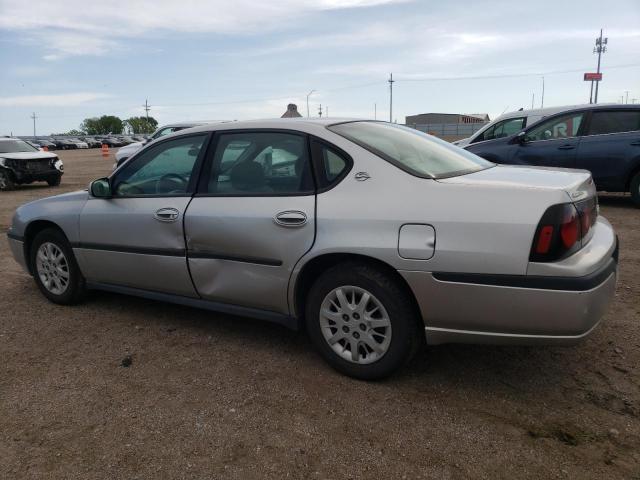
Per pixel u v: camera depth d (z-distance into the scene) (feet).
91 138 216.95
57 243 14.93
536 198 8.95
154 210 12.60
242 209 11.28
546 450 8.42
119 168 13.74
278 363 11.55
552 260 8.76
